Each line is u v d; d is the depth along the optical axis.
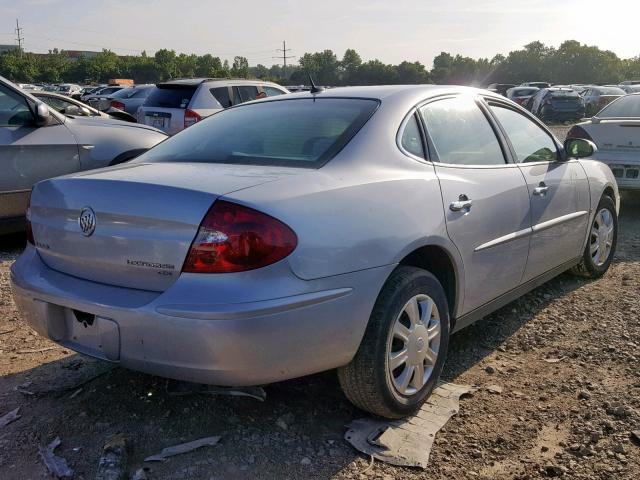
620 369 3.64
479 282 3.55
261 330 2.46
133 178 2.79
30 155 6.12
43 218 3.04
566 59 99.19
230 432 2.96
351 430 2.98
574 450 2.85
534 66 100.88
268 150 3.17
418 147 3.35
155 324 2.51
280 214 2.53
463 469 2.73
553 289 5.04
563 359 3.80
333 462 2.77
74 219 2.85
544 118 29.19
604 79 98.31
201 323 2.42
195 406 3.17
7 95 6.08
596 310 4.57
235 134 3.45
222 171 2.88
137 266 2.63
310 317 2.58
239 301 2.42
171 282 2.56
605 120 7.95
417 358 3.09
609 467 2.72
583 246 4.89
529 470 2.72
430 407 3.21
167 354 2.52
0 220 6.03
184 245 2.51
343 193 2.79
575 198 4.60
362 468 2.73
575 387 3.44
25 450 2.84
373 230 2.81
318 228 2.62
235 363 2.46
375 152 3.11
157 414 3.10
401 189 3.03
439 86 3.82
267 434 2.96
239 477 2.65
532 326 4.31
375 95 3.52
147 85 23.30
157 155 3.50
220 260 2.46
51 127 6.31
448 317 3.29
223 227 2.46
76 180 2.89
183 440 2.89
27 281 2.99
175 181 2.69
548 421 3.10
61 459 2.76
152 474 2.66
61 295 2.79
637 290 4.98
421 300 3.12
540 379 3.55
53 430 2.98
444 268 3.40
